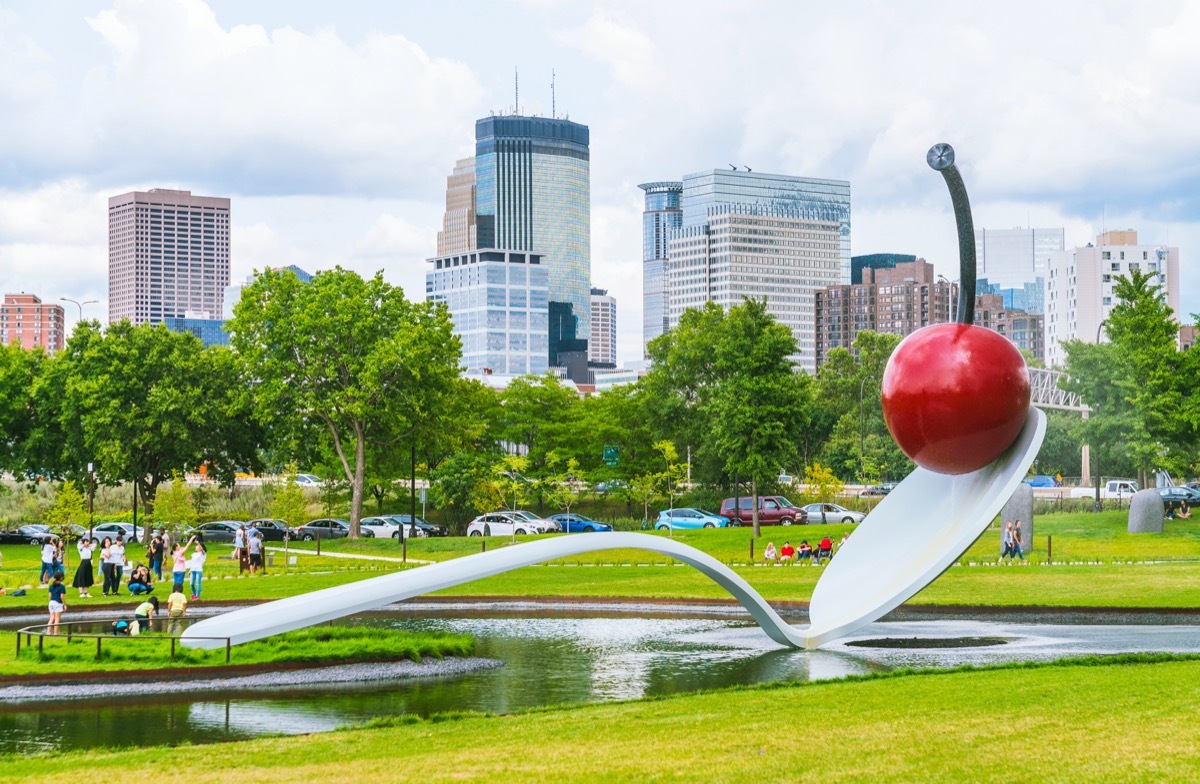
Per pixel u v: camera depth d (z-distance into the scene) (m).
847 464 104.38
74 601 38.00
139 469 67.69
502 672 24.73
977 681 19.64
